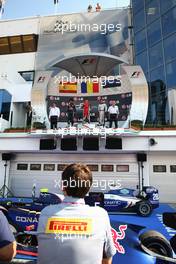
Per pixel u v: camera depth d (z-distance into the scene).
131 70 15.37
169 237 5.90
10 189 14.39
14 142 14.09
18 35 24.44
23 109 20.38
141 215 8.67
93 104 16.91
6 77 19.80
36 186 14.20
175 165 13.34
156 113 16.72
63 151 13.84
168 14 16.94
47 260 1.47
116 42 21.34
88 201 8.77
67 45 22.72
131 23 21.23
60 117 16.66
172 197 13.06
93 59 17.17
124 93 16.56
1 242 1.52
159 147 12.97
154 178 13.35
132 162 13.71
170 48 16.38
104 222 1.60
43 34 23.56
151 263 3.14
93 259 1.46
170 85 15.97
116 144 13.15
